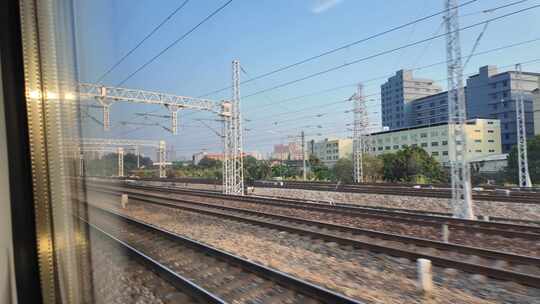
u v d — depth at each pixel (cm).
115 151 242
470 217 1384
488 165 3247
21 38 208
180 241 941
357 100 3700
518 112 2594
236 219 1347
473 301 569
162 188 2888
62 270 218
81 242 226
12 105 207
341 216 1421
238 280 670
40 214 212
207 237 1098
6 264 204
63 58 214
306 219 1363
